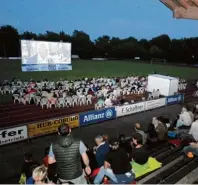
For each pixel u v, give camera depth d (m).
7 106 18.59
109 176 4.80
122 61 72.94
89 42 97.88
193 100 22.81
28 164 5.80
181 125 9.14
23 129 11.11
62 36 98.69
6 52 75.12
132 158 5.68
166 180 5.36
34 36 88.94
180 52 76.56
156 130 8.46
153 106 18.41
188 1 5.11
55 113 17.17
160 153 7.35
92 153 5.98
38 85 24.38
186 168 6.02
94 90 23.00
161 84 25.09
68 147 3.55
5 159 9.35
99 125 14.21
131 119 15.65
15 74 36.75
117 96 22.88
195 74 45.06
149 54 84.12
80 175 3.72
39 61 27.83
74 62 64.00
